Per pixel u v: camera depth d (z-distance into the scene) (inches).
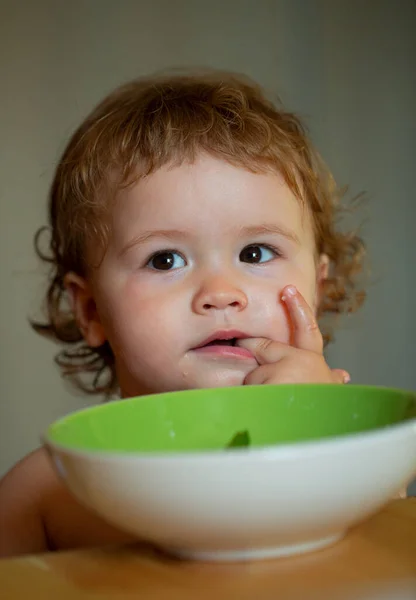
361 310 78.8
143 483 15.8
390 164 80.2
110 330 45.6
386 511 21.2
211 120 46.5
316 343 40.8
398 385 80.5
